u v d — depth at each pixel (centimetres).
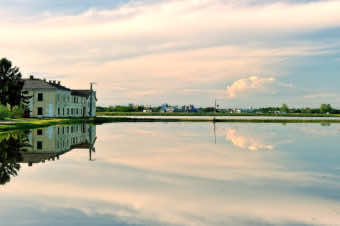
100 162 1591
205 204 934
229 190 1091
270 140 2842
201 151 2050
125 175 1295
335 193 1066
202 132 3712
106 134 3319
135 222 784
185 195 1022
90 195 1005
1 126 3516
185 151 2039
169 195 1019
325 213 872
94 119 6306
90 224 765
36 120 5188
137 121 6756
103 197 986
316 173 1388
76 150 2022
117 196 998
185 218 819
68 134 3197
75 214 832
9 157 1695
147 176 1285
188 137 3042
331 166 1560
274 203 954
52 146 2192
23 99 5884
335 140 2880
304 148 2270
